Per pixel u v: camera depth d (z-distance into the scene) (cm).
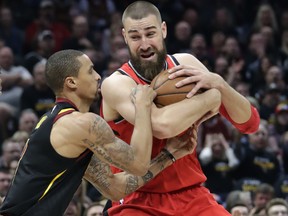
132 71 1093
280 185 2003
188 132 1078
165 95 1037
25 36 2828
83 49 2741
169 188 1095
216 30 3044
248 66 2745
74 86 1033
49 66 1035
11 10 3058
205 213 1089
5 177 1783
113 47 2756
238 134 2106
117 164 1016
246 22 3166
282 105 2308
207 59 2681
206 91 1047
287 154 2159
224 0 3225
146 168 1019
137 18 1067
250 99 2320
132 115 1041
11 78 2467
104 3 3117
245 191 1916
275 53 2830
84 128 997
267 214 1672
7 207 1008
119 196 1078
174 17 3045
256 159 2084
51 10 2877
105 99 1086
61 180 1014
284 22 3069
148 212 1089
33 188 1002
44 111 2312
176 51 2792
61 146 1001
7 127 2288
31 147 1018
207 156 2061
